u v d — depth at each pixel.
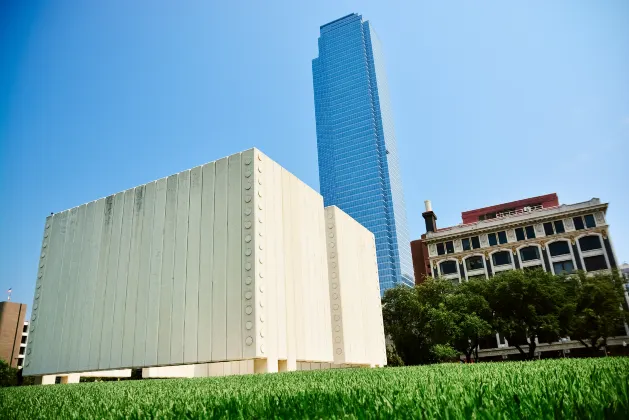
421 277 79.62
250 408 2.77
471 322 42.41
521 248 68.38
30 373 25.78
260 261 19.52
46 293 27.38
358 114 184.62
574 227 65.56
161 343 20.88
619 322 50.47
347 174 178.38
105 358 22.72
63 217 28.83
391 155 184.25
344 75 193.50
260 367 18.33
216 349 18.97
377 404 2.38
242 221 20.17
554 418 1.84
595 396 2.27
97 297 24.52
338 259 27.69
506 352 63.06
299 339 21.50
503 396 2.50
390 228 166.38
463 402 2.31
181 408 2.97
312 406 2.64
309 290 23.75
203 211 21.81
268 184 21.62
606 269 61.56
